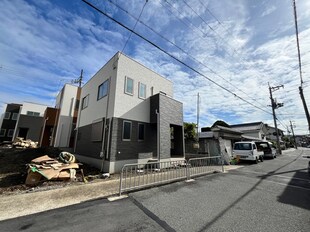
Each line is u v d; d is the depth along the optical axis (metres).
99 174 7.63
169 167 8.51
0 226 2.99
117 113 8.80
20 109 26.75
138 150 9.41
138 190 5.26
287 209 3.87
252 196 4.80
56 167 6.52
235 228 3.00
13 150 14.51
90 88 12.83
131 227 3.02
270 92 24.14
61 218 3.34
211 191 5.22
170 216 3.48
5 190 5.28
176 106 11.38
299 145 73.88
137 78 10.30
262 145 17.58
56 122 18.75
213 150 13.38
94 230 2.90
